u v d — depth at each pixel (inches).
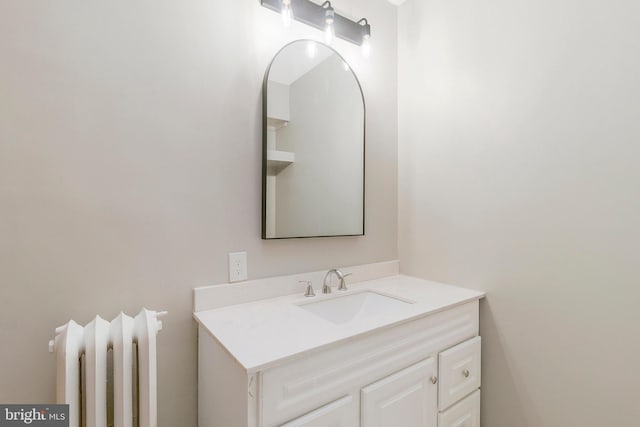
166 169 42.5
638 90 38.1
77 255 37.2
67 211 36.6
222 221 47.0
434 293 53.9
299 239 55.2
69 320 36.8
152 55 41.3
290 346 32.9
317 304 51.9
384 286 59.2
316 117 56.0
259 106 50.4
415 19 65.7
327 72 57.6
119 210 39.5
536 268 47.5
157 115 41.8
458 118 57.8
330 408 34.0
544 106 46.4
